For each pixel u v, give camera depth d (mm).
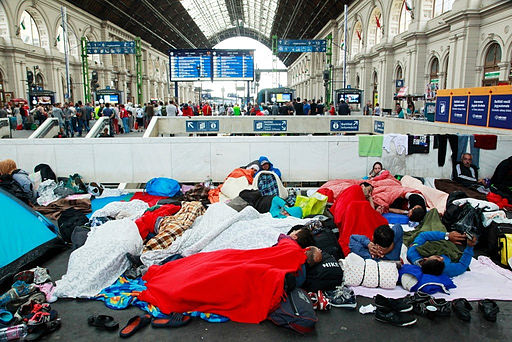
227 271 2912
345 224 4184
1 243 3691
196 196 6062
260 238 3674
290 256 3139
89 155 6992
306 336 2715
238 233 3838
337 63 35375
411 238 4066
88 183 6953
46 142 6934
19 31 23500
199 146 6992
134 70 44500
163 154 7012
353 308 3051
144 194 6332
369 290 3316
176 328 2805
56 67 27547
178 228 4000
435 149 6723
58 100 28000
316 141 6926
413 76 20547
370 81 27625
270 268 2969
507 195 5742
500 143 6539
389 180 5945
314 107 17891
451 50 16609
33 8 24953
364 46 28016
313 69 45906
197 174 7055
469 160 6387
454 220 4488
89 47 25016
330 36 19969
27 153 6957
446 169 6707
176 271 3217
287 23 49125
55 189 6180
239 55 17109
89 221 4602
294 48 19984
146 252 3691
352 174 6988
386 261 3555
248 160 7004
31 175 6531
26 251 3824
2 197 3990
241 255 3229
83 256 3502
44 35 26641
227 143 6973
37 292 3152
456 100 8469
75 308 3084
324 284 3180
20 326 2689
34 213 4258
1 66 22500
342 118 13070
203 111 19719
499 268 3699
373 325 2846
